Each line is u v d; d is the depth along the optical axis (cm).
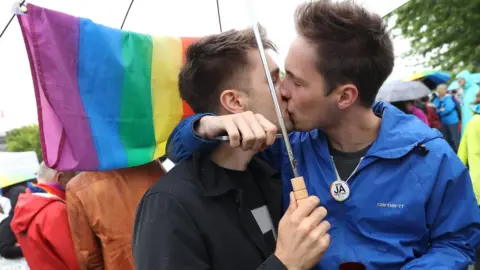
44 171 226
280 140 139
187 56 132
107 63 154
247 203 117
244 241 109
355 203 117
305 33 116
